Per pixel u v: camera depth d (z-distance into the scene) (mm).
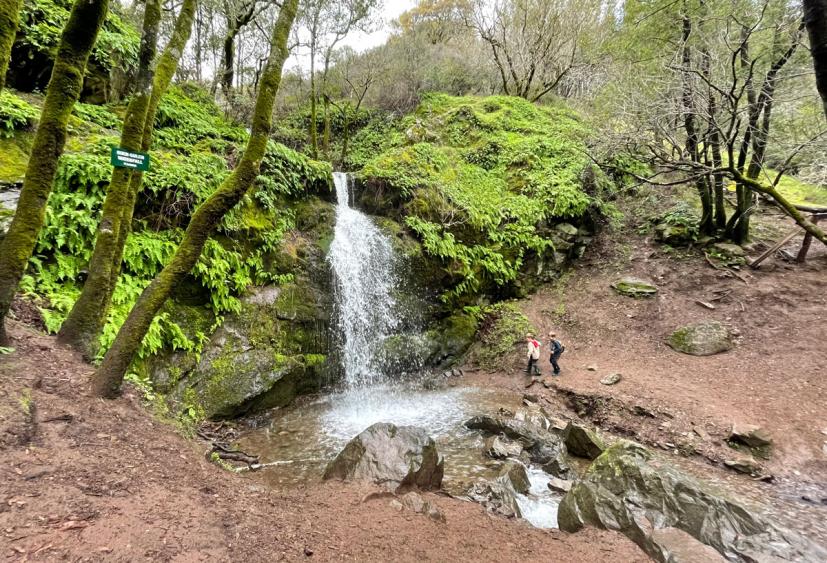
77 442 3488
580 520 5117
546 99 26094
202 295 8297
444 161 17172
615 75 13180
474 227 14688
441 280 13352
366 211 13664
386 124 23109
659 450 8047
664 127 10438
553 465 7105
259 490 4328
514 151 18281
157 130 10141
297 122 23391
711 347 10805
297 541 3346
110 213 5383
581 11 22531
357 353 11062
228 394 7883
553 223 15906
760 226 14461
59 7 9430
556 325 13711
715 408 8594
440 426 8898
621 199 17188
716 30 9812
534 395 10523
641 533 4637
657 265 14305
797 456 7172
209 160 9492
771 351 10070
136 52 10938
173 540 2670
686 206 15336
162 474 3635
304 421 8633
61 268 6242
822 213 11914
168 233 7965
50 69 8805
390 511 4594
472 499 5754
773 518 5727
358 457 5711
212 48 17047
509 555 4129
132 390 5539
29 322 5398
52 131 4078
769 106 10344
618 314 13250
